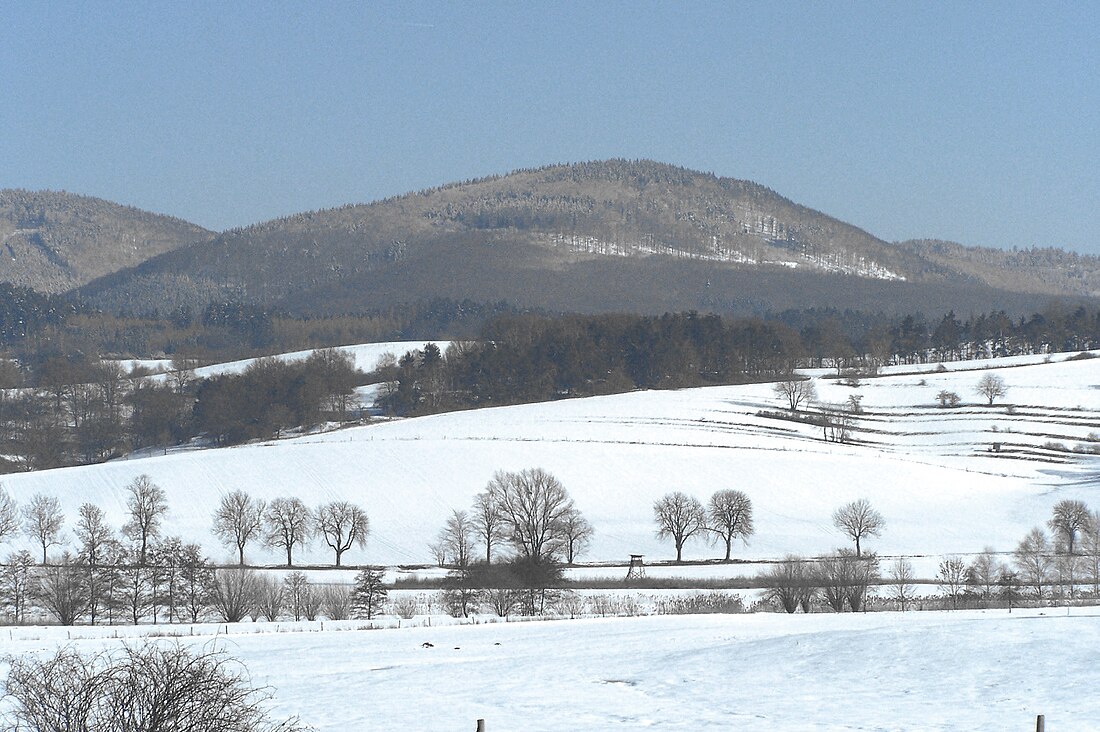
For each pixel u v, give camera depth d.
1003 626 113.50
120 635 148.75
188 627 159.38
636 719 86.44
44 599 187.75
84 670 57.53
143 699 55.91
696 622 153.88
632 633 140.62
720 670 106.00
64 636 147.25
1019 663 97.12
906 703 87.31
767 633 135.00
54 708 55.62
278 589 194.38
